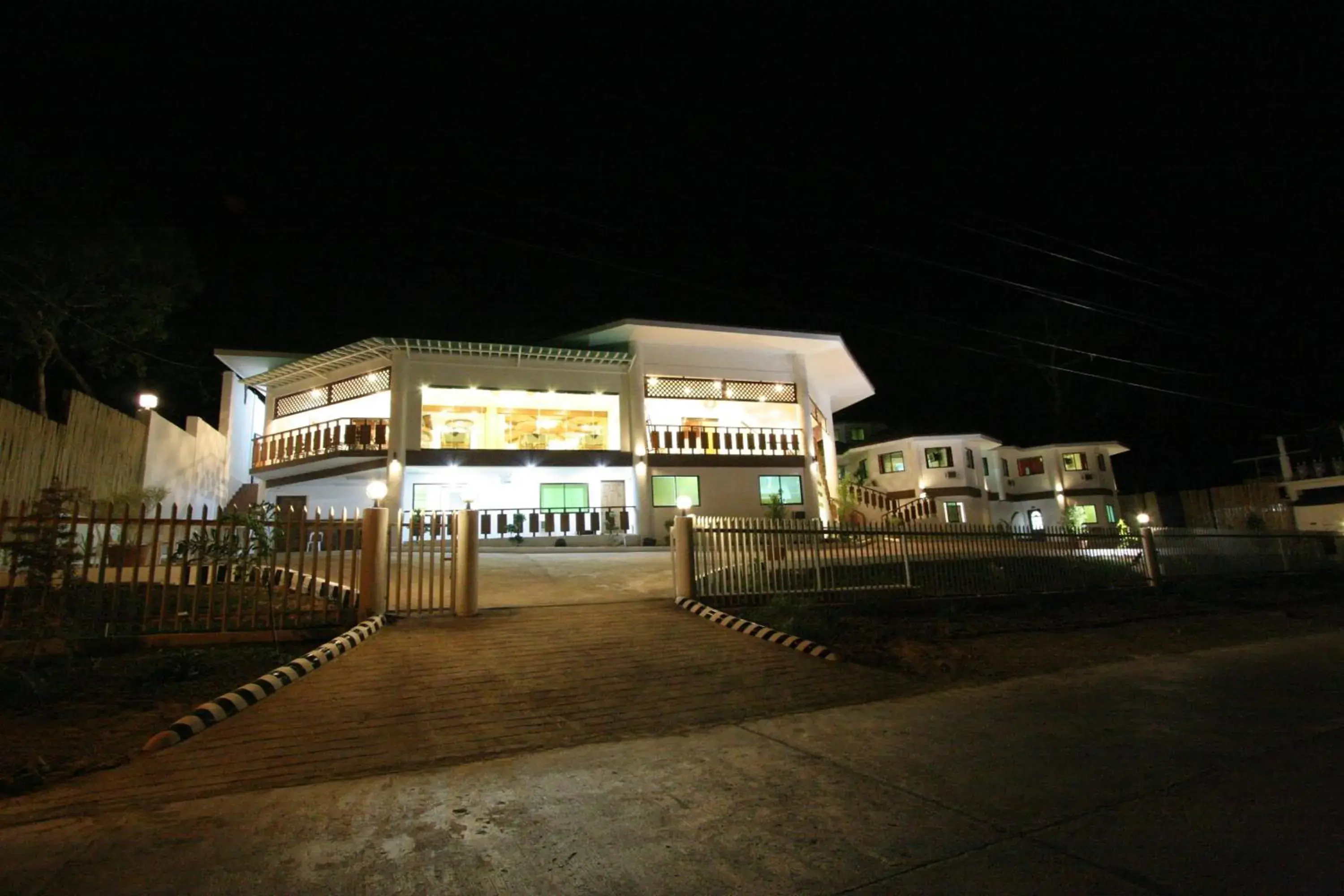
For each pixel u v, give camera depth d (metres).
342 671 7.67
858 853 3.81
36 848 3.96
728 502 24.23
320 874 3.61
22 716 6.22
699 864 3.70
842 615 11.49
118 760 5.39
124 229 15.48
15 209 13.87
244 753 5.60
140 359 18.59
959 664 9.17
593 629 9.79
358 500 24.30
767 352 26.16
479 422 24.23
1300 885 3.38
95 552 9.18
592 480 24.00
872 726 6.46
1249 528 34.81
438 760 5.57
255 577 9.07
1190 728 6.27
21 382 18.36
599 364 24.47
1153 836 3.97
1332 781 4.83
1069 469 38.72
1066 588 14.95
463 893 3.41
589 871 3.63
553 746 5.95
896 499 33.12
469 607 10.38
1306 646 11.01
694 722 6.64
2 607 8.43
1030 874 3.53
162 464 17.42
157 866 3.71
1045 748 5.70
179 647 8.29
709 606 11.21
